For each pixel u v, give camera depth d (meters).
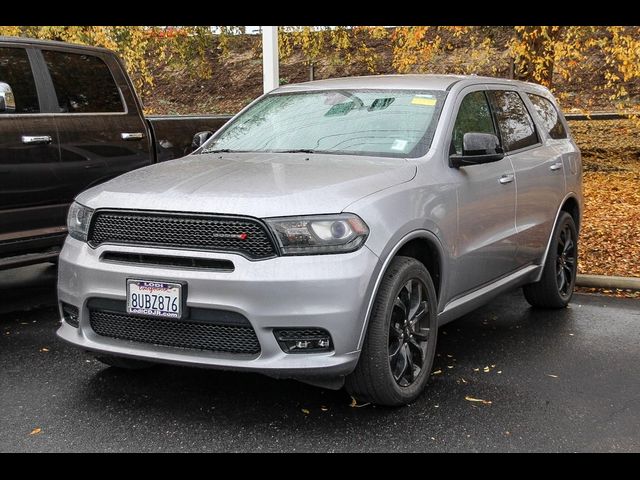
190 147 7.68
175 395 4.54
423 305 4.47
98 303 4.20
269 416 4.23
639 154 14.49
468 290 5.12
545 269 6.34
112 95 7.04
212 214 3.88
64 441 3.91
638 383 4.79
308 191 3.98
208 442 3.91
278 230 3.81
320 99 5.55
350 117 5.21
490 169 5.27
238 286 3.78
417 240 4.50
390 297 4.07
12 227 6.13
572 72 17.89
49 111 6.45
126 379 4.81
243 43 22.52
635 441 3.93
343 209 3.91
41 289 7.34
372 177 4.28
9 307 6.67
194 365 3.97
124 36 11.45
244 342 3.93
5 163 6.01
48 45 6.59
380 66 19.52
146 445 3.87
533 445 3.87
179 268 3.93
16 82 6.27
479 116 5.46
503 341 5.70
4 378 4.84
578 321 6.28
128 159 7.02
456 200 4.75
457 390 4.64
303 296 3.77
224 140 5.55
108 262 4.12
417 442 3.90
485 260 5.19
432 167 4.67
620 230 9.26
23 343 5.59
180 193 4.07
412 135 4.90
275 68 8.70
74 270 4.25
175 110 19.59
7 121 6.05
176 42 14.21
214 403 4.42
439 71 14.43
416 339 4.48
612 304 6.87
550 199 6.19
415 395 4.39
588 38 10.32
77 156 6.56
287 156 4.85
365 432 4.02
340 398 4.49
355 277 3.84
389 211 4.11
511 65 12.15
